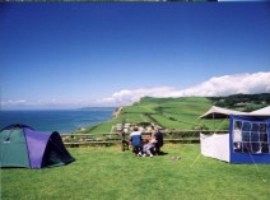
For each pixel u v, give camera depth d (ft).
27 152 42.68
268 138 44.50
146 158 48.62
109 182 34.65
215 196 29.45
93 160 47.44
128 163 44.83
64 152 46.11
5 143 43.21
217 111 50.80
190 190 31.35
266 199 28.50
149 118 244.63
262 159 44.14
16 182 34.86
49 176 37.55
